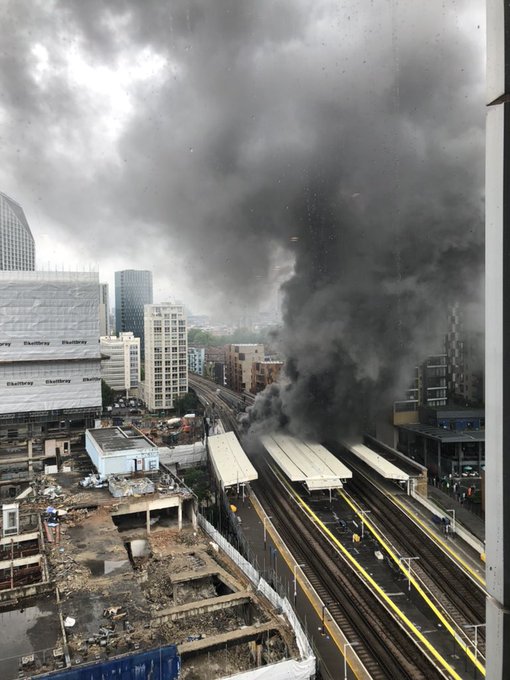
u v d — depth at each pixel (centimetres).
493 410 900
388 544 4450
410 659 2920
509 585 883
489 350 905
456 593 3622
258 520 5141
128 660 2316
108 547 3666
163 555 3869
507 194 858
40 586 3003
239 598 3089
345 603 3550
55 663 2339
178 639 2819
